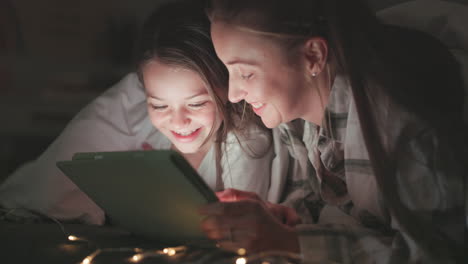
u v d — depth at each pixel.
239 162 1.26
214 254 0.83
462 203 0.83
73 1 2.37
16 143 2.28
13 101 2.28
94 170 0.83
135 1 2.39
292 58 0.92
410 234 0.77
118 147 1.32
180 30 1.12
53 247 0.90
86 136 1.27
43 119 2.30
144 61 1.12
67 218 1.20
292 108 0.98
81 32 2.38
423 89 0.88
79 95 2.32
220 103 1.15
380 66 0.87
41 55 2.35
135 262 0.79
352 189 1.01
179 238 0.89
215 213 0.77
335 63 0.97
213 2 0.95
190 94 1.11
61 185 1.20
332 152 1.05
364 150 0.96
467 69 0.94
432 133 0.84
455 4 1.14
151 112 1.17
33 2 2.33
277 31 0.90
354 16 0.89
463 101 0.90
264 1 0.90
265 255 0.79
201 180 0.75
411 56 0.91
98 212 1.24
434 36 1.06
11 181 1.25
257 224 0.79
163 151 0.72
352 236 0.88
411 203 0.83
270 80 0.93
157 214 0.85
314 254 0.84
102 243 0.95
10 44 2.32
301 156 1.22
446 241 0.80
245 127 1.25
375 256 0.82
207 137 1.18
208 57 1.12
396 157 0.85
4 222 1.15
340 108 0.99
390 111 0.87
